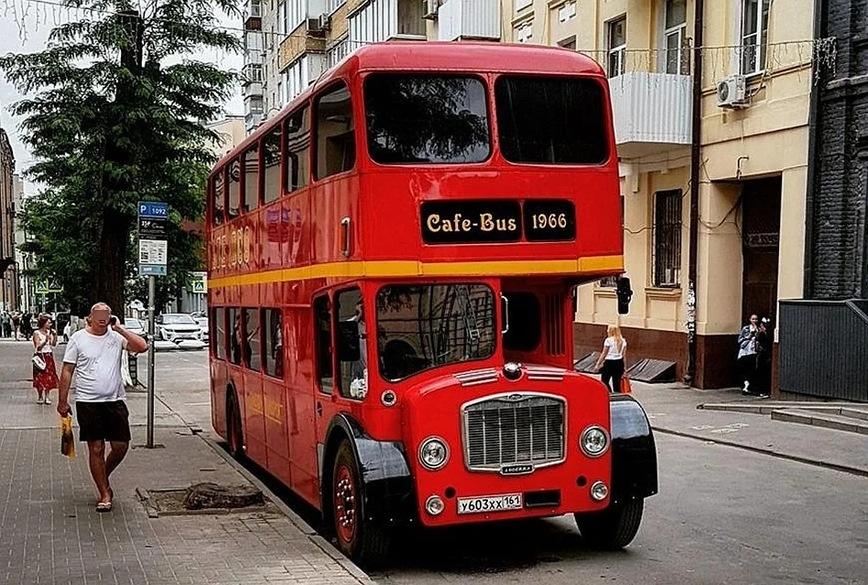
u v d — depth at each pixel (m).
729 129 19.67
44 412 18.09
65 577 6.84
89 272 25.38
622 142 20.58
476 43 8.10
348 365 8.02
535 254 7.77
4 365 32.22
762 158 18.77
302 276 9.24
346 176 7.76
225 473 11.27
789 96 18.00
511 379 7.43
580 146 7.99
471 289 7.72
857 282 16.50
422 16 31.17
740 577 7.32
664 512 9.62
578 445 7.52
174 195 20.80
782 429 14.77
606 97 8.10
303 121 9.20
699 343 20.48
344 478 7.83
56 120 18.50
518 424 7.38
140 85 18.88
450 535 8.67
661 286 22.42
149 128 19.31
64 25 18.73
